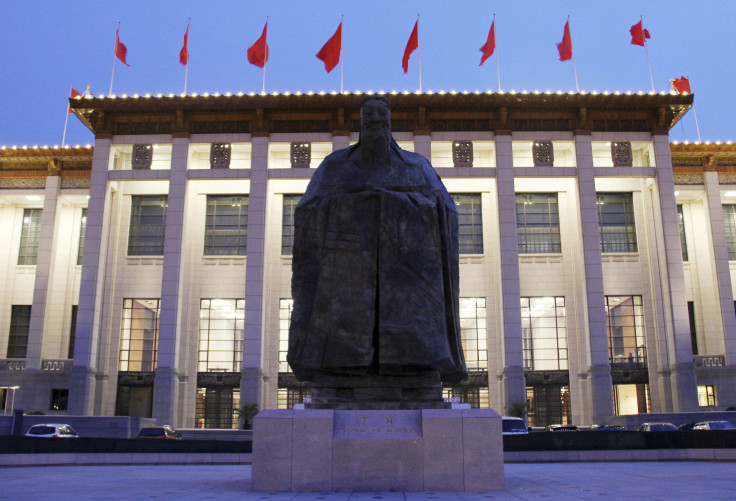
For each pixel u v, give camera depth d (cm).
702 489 1070
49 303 5956
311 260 1145
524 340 5778
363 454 1004
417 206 1147
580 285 5762
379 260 1118
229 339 5806
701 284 6066
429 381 1109
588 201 5572
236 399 5691
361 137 1195
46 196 6016
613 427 4141
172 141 5747
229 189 5991
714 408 5494
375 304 1116
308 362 1101
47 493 1023
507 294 5384
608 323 5841
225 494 971
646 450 2247
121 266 5903
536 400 5672
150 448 2383
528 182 5988
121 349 5775
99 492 1033
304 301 1134
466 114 5744
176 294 5438
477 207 5984
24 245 6334
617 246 5966
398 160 1202
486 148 5938
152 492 1020
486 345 5703
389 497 916
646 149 5928
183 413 5559
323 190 1172
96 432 4575
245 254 5925
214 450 2439
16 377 5650
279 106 5688
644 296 5844
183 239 5612
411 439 1009
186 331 5712
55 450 2239
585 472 1515
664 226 5562
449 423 1015
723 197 6259
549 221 5991
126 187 6044
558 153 6047
